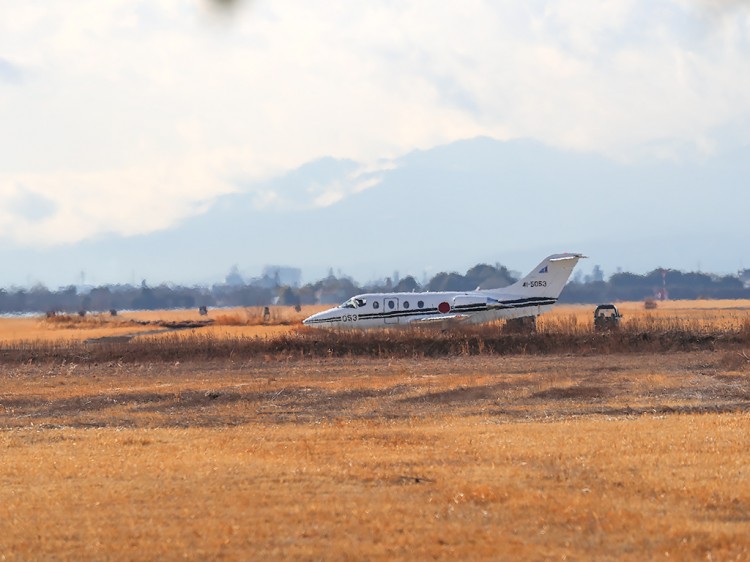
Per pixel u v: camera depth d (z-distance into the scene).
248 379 156.25
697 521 52.78
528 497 57.97
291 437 90.00
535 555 46.62
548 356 187.12
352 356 193.75
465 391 127.12
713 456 71.12
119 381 159.50
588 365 166.38
